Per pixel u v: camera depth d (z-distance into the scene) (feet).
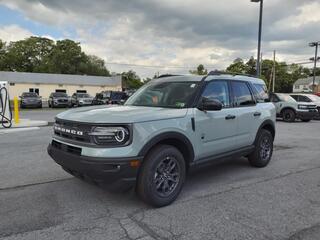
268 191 15.74
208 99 15.57
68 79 173.47
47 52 254.88
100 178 12.10
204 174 18.90
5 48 242.37
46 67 233.55
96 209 13.08
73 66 237.25
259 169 20.26
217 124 16.10
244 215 12.66
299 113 55.57
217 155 16.44
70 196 14.55
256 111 19.53
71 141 13.08
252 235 10.94
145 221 11.98
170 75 18.54
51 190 15.35
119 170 11.99
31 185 16.12
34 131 37.60
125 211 12.92
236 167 20.71
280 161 22.77
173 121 13.75
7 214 12.45
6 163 20.76
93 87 178.60
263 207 13.56
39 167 19.72
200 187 16.30
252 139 19.36
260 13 53.83
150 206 13.42
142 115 12.96
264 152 20.84
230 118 17.02
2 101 40.93
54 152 14.03
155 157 13.00
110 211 12.90
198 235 10.90
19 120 49.03
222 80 17.39
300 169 20.39
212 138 15.88
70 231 11.07
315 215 12.75
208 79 16.47
